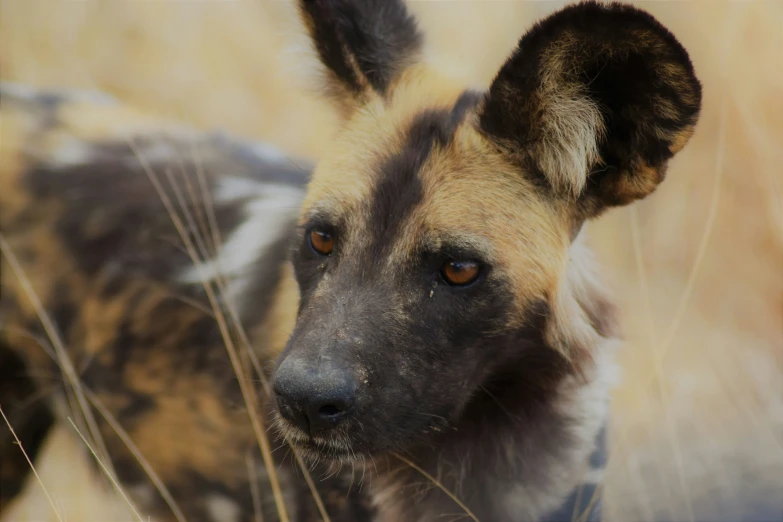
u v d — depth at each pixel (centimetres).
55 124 1338
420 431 926
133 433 1226
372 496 1092
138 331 1208
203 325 1184
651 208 1833
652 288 1700
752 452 1274
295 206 1210
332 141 1060
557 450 1048
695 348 1639
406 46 1115
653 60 881
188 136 1374
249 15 2252
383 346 884
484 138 974
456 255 920
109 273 1225
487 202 946
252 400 1124
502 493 1049
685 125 902
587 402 1059
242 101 2094
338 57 1069
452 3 2123
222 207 1246
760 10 1923
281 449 1114
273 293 1159
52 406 1274
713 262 1806
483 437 1037
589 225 1109
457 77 1112
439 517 1060
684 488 1120
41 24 2092
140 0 2205
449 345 926
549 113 930
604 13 868
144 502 1255
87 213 1247
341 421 862
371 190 958
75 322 1233
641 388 1443
